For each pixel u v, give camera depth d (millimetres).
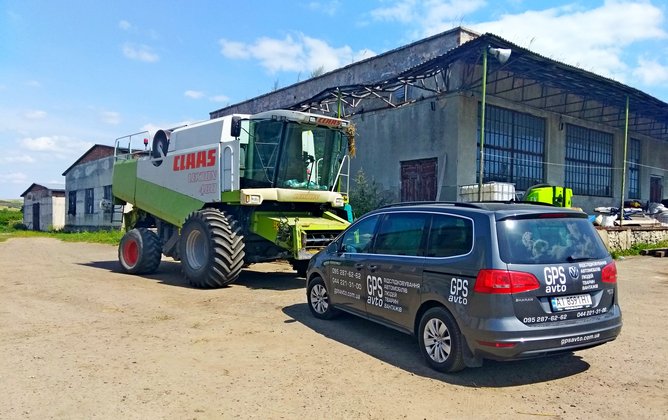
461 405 3906
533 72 14914
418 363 4898
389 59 18250
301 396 4062
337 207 10211
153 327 6234
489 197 13227
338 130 10039
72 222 37312
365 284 5695
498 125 16812
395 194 17188
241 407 3842
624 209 19000
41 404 3861
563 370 4715
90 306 7488
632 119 22406
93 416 3656
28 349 5273
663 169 25750
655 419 3660
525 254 4234
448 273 4527
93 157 35125
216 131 9500
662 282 9922
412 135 16703
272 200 9117
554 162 18797
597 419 3660
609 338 4469
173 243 10672
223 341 5621
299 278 10414
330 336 5871
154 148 11148
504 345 4027
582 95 18062
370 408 3838
